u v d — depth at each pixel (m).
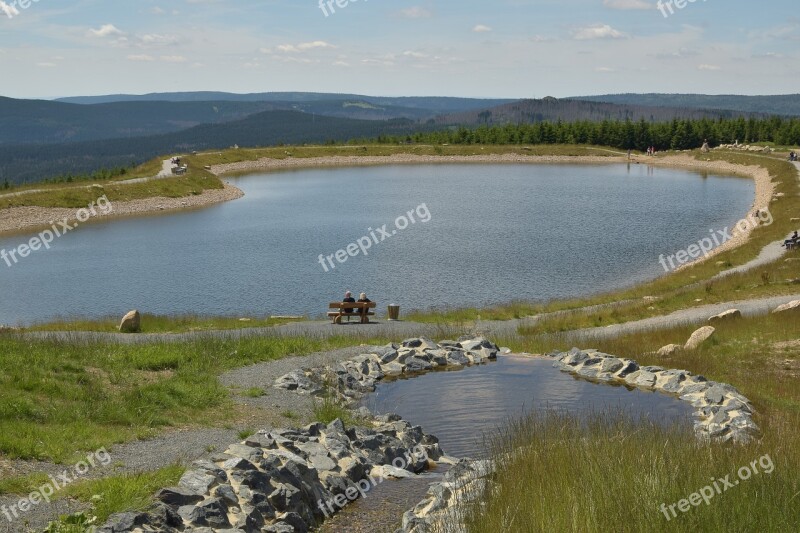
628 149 190.25
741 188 110.94
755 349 25.83
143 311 41.69
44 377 17.66
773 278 40.41
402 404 20.38
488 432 17.64
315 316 38.84
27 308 42.88
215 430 15.82
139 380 19.19
